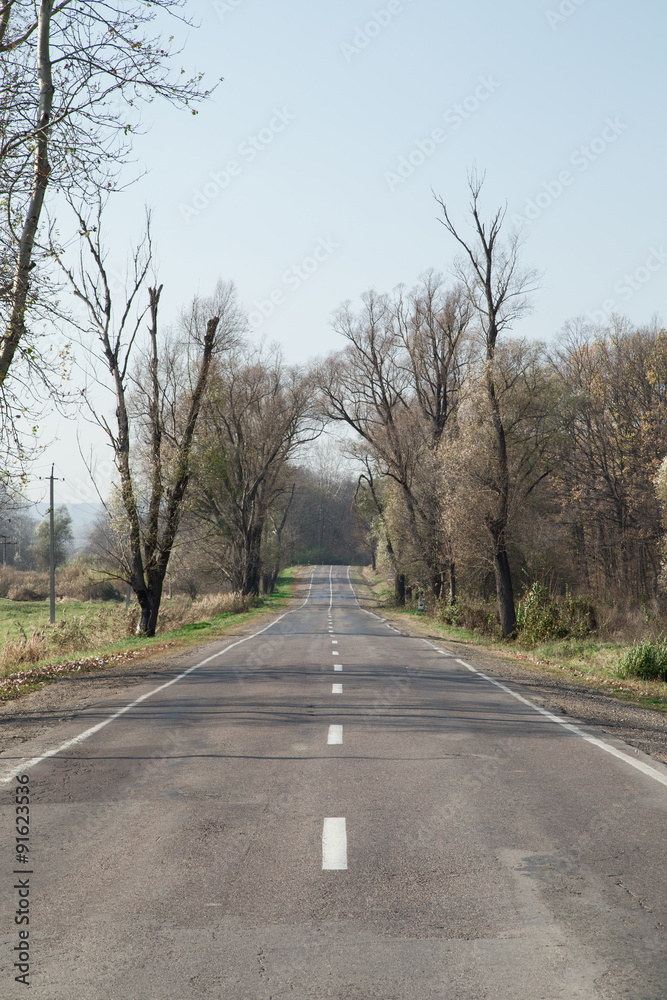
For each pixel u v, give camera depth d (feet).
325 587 317.42
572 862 16.78
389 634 107.24
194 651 76.23
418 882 15.57
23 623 161.58
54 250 46.37
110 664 63.26
